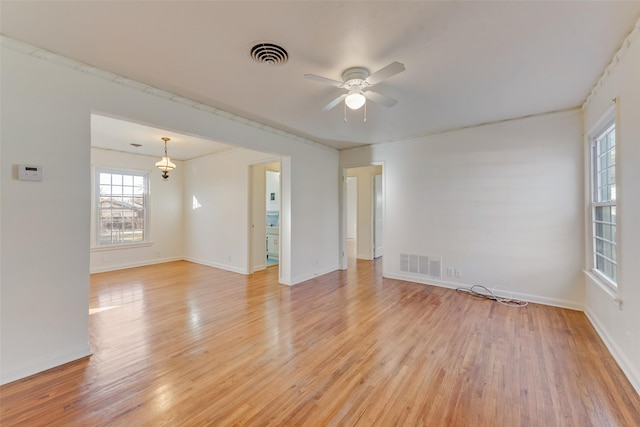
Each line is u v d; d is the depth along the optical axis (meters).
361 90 2.50
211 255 6.07
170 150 5.73
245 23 1.83
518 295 3.74
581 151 3.32
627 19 1.79
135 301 3.75
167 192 6.50
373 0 1.62
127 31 1.91
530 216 3.65
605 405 1.76
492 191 3.91
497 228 3.88
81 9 1.69
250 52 2.16
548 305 3.52
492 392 1.89
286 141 4.44
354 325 2.97
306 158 4.87
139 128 4.17
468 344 2.55
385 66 2.18
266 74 2.49
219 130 3.39
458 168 4.19
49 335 2.17
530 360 2.28
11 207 2.01
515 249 3.76
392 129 4.19
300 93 2.88
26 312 2.07
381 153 5.06
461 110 3.39
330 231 5.50
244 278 5.01
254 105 3.22
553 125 3.47
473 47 2.09
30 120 2.09
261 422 1.63
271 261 6.84
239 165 5.49
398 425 1.61
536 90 2.85
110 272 5.45
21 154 2.05
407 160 4.72
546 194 3.54
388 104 2.68
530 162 3.63
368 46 2.07
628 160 2.08
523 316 3.18
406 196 4.74
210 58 2.24
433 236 4.46
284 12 1.72
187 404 1.78
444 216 4.34
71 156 2.28
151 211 6.22
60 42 2.04
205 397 1.84
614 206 2.63
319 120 3.76
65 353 2.24
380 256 7.34
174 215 6.63
